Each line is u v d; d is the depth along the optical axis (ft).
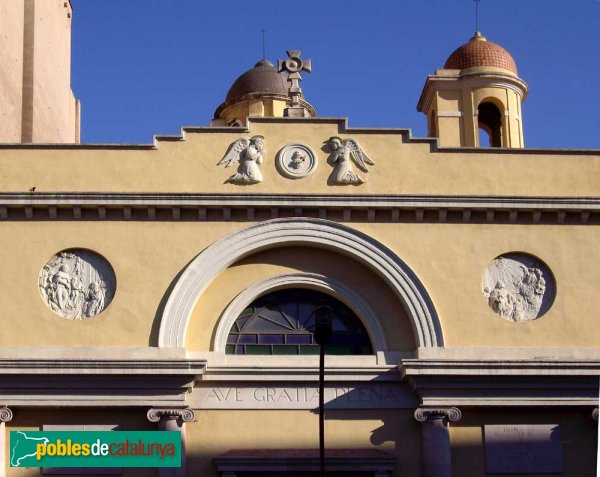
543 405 106.73
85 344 106.11
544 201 111.34
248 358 107.55
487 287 110.42
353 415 107.04
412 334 109.50
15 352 105.19
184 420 104.47
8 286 107.24
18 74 136.15
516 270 111.24
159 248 108.68
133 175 110.22
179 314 107.04
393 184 111.55
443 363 105.70
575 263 111.55
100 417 105.09
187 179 110.42
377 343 108.99
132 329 106.73
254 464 103.24
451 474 105.50
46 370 103.45
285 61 119.14
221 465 103.19
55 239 108.47
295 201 109.50
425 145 112.68
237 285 109.70
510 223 111.86
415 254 110.32
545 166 113.29
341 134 112.47
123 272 107.96
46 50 146.30
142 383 104.42
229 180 110.52
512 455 106.73
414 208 110.32
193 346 107.96
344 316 111.14
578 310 110.42
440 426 105.60
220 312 108.99
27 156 110.11
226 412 106.32
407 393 107.65
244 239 109.19
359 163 111.86
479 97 137.39
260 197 109.19
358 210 110.42
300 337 110.11
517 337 109.19
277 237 109.40
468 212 111.14
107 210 108.99
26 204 107.86
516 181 112.57
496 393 106.63
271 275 110.22
